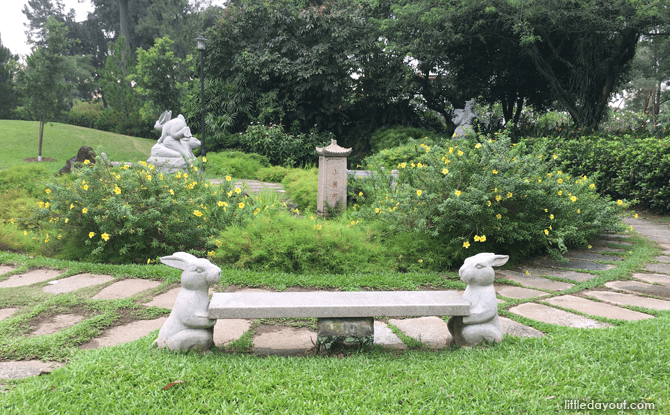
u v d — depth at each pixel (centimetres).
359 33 1841
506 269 556
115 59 2983
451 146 626
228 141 1916
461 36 1560
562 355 272
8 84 2800
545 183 582
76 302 401
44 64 1800
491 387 237
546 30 1466
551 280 506
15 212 750
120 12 3725
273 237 532
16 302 402
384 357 284
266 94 1955
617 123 2330
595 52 1448
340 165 768
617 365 256
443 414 215
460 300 295
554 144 1258
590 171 1126
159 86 2369
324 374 253
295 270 519
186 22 3181
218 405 217
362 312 276
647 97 2664
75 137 2262
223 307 271
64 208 567
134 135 2820
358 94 2006
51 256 598
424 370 261
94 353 277
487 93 1936
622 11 1259
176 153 1269
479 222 549
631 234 762
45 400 218
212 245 560
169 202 557
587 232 636
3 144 2003
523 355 280
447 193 564
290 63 1872
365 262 532
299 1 1970
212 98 1972
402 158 1290
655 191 953
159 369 250
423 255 548
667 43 1853
